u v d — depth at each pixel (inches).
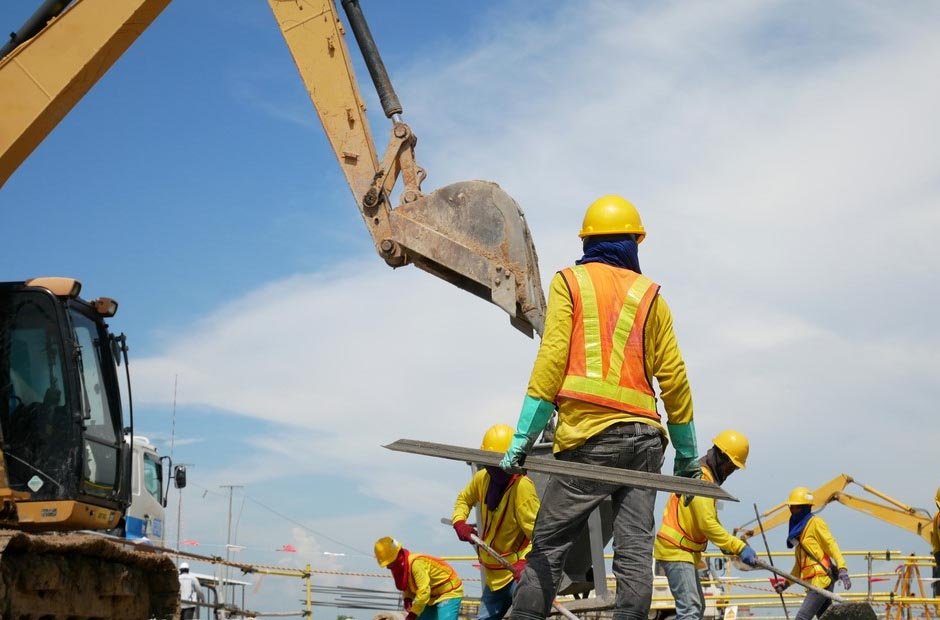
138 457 720.3
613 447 193.3
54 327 370.0
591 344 196.2
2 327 370.6
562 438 196.1
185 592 648.4
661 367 199.8
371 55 414.9
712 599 567.2
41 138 401.7
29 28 418.6
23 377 367.6
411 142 406.3
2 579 290.7
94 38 396.8
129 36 403.5
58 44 398.0
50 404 365.4
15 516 343.3
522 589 199.2
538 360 195.9
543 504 201.0
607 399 194.1
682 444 202.2
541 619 199.2
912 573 604.7
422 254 387.2
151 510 727.1
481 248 382.0
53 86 395.9
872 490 860.0
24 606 302.2
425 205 390.9
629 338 196.9
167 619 389.4
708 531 335.3
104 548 343.0
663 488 185.5
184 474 747.4
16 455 362.3
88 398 383.2
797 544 445.1
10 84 396.2
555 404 201.6
